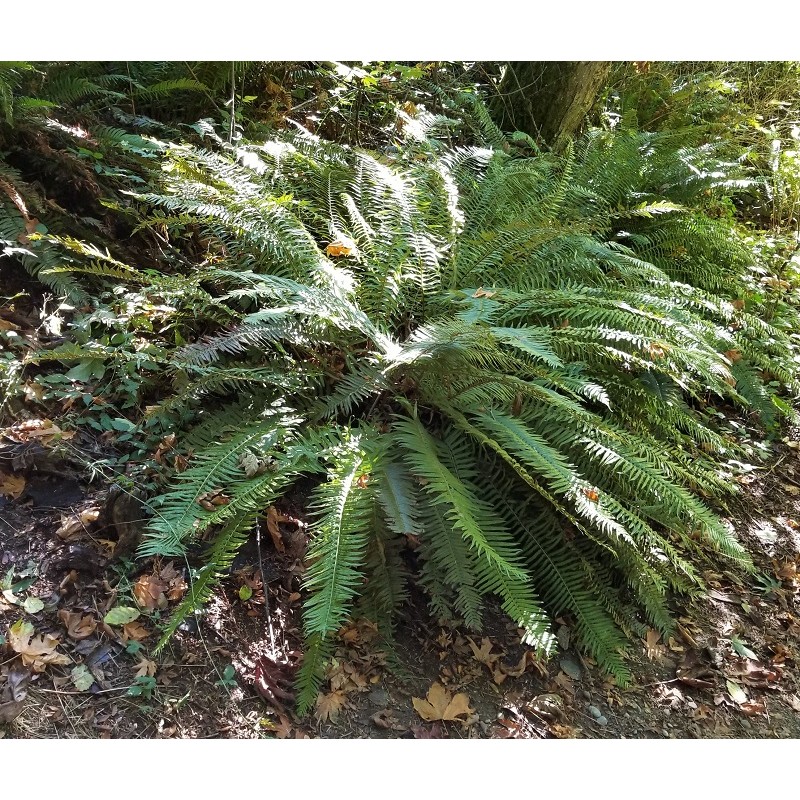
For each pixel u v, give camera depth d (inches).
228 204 113.6
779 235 230.8
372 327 107.5
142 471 99.2
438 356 103.4
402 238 123.8
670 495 109.1
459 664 100.9
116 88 151.9
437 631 102.8
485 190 151.0
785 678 117.6
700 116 251.4
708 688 111.4
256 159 131.3
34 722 77.4
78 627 85.2
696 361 116.7
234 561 98.5
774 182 237.8
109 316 109.4
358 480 91.1
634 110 218.7
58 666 82.0
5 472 93.8
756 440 164.7
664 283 143.0
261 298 118.6
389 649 97.2
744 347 164.9
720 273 177.9
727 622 123.4
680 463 127.6
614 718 103.0
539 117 216.1
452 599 104.6
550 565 110.7
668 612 118.5
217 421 105.6
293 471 94.0
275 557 100.7
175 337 114.0
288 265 116.3
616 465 110.8
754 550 138.7
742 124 260.8
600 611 108.7
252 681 88.9
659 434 135.3
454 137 198.8
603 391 112.0
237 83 169.6
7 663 80.0
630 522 114.3
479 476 113.3
